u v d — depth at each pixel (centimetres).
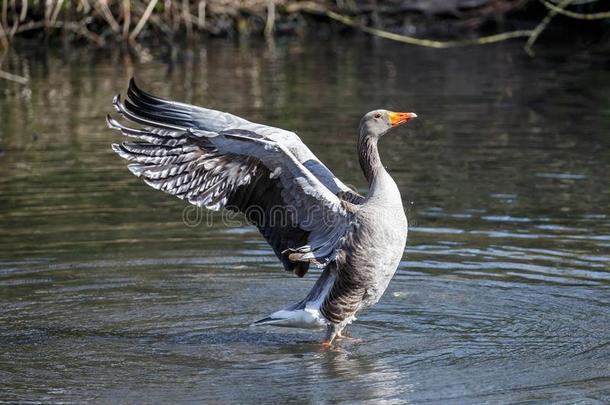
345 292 1047
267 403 870
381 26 3394
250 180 1049
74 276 1250
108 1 3206
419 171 1708
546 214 1454
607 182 1608
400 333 1070
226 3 3350
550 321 1078
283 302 1176
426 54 2956
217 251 1358
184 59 2917
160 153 1022
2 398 887
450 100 2264
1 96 2395
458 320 1098
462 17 3394
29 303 1159
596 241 1334
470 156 1798
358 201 1077
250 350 1029
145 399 884
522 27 3344
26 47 3142
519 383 909
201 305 1164
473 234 1380
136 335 1072
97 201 1580
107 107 2234
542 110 2142
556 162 1738
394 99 2272
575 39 3161
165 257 1325
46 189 1639
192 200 1040
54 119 2134
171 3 3256
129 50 3091
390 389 902
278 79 2550
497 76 2553
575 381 911
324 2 3422
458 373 940
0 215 1495
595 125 1995
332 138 1900
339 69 2708
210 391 903
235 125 1017
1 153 1867
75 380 935
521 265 1256
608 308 1108
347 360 989
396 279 1229
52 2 3119
